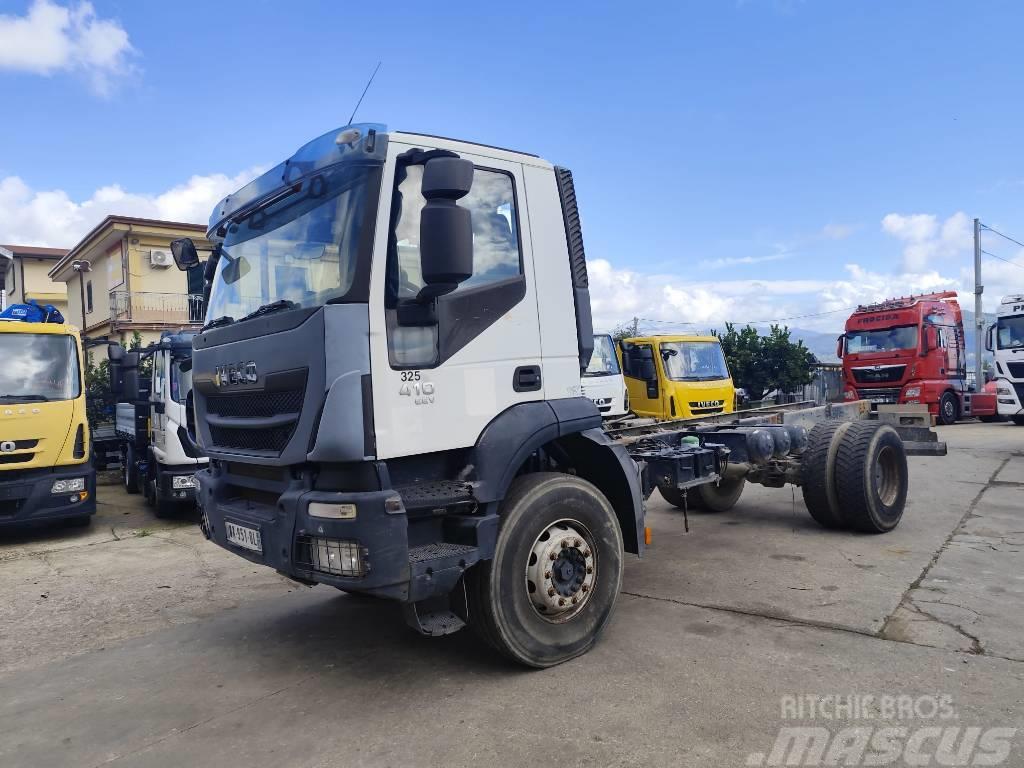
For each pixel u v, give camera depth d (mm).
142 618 5645
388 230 3764
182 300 21797
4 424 8508
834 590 5379
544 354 4430
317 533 3578
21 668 4668
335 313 3580
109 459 15289
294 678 4258
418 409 3771
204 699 4020
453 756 3250
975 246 29984
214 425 4598
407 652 4586
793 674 3949
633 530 4879
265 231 4430
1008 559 6035
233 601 5996
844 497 6930
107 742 3562
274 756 3338
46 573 7316
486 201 4266
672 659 4230
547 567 4160
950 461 12016
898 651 4195
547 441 4297
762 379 23500
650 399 13164
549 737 3375
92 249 23500
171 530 9500
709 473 6367
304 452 3650
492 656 4426
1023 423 19328
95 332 23938
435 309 3877
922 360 18828
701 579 5840
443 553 3771
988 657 4059
